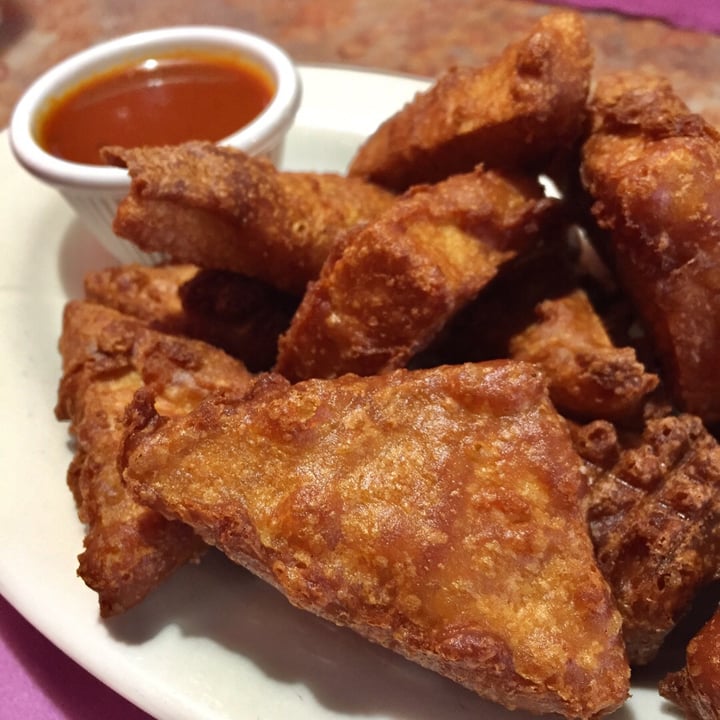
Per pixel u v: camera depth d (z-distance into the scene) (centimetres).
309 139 23
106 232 21
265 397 13
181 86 22
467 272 15
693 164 14
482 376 13
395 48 30
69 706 14
